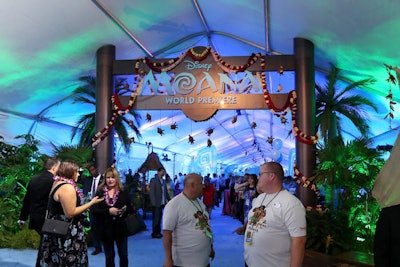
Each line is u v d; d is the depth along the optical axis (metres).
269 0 7.38
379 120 10.44
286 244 3.19
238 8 8.37
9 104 9.97
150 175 20.05
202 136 19.30
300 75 8.80
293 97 8.81
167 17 8.90
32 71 8.91
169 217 3.79
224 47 11.63
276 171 3.35
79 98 11.09
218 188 20.80
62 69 9.39
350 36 7.30
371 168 7.55
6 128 10.62
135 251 8.12
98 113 9.27
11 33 7.39
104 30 8.59
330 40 8.02
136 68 9.33
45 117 11.45
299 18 7.68
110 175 5.63
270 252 3.19
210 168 22.09
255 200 3.54
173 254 3.84
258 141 25.42
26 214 5.86
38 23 7.39
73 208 4.52
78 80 10.27
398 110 9.43
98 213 5.51
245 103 9.07
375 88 8.95
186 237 3.82
